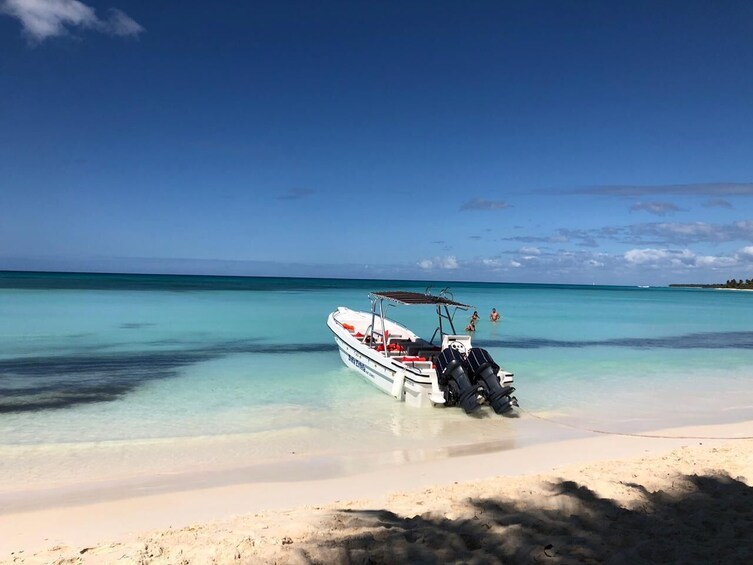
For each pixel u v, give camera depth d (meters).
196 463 6.97
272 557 3.84
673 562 3.44
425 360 11.53
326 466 6.91
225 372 13.20
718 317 37.69
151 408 9.75
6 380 11.73
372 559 3.70
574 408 10.48
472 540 4.00
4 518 5.19
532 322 29.14
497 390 9.77
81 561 3.96
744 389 12.58
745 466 6.17
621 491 5.15
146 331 20.56
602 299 66.62
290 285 87.12
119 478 6.38
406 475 6.55
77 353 15.38
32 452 7.30
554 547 3.72
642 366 15.49
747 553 3.56
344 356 14.14
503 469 6.80
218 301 39.50
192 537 4.37
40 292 44.12
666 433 8.76
